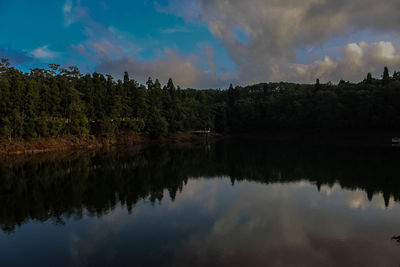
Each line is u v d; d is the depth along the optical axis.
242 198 21.27
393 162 37.19
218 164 39.16
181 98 114.44
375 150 52.75
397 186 23.98
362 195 21.31
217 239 13.54
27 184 26.39
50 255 12.31
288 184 25.78
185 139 94.94
